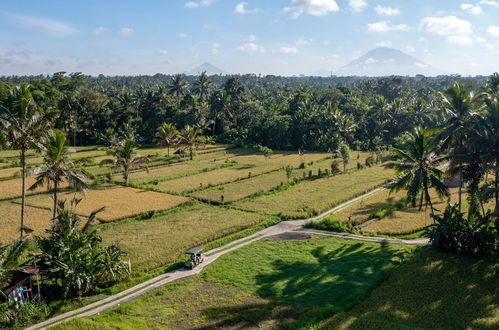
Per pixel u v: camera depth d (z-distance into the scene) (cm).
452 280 3284
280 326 2708
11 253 2847
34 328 2777
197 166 8906
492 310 2791
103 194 6400
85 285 3209
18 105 3806
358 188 6856
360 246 4219
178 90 14712
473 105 4444
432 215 4106
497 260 3625
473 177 4188
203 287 3362
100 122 12812
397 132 12900
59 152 3997
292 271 3628
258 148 12181
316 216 5409
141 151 11069
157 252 4016
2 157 9138
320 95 16038
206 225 4900
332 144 11188
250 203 5978
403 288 3184
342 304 2986
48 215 5138
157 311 2964
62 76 14125
